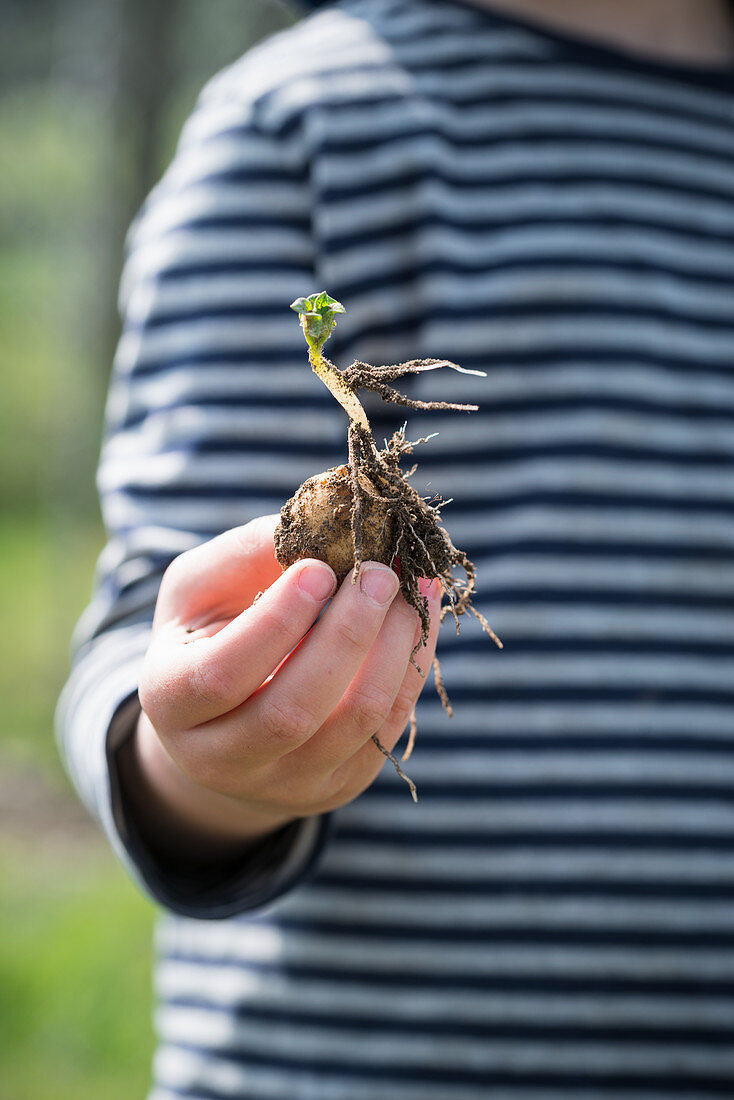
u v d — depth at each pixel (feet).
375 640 2.09
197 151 2.84
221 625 2.20
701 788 2.67
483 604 2.69
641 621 2.70
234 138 2.79
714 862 2.65
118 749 2.44
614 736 2.66
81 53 9.75
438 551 2.21
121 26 9.12
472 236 2.80
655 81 2.96
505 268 2.78
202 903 2.42
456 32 2.93
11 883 6.17
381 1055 2.58
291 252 2.75
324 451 2.68
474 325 2.75
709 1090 2.63
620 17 3.01
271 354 2.69
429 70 2.87
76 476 10.82
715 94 2.98
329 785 2.17
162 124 9.48
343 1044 2.59
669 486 2.76
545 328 2.76
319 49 2.89
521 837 2.63
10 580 13.60
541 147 2.86
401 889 2.61
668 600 2.72
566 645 2.68
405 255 2.75
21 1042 4.55
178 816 2.42
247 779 2.13
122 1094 4.25
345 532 2.19
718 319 2.86
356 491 2.19
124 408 2.77
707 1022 2.63
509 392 2.74
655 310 2.81
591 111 2.90
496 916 2.61
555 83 2.91
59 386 12.59
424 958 2.60
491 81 2.89
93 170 11.72
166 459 2.66
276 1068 2.61
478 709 2.66
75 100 10.67
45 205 15.98
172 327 2.72
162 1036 2.75
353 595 2.03
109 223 9.86
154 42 9.16
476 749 2.65
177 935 2.73
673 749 2.67
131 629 2.57
